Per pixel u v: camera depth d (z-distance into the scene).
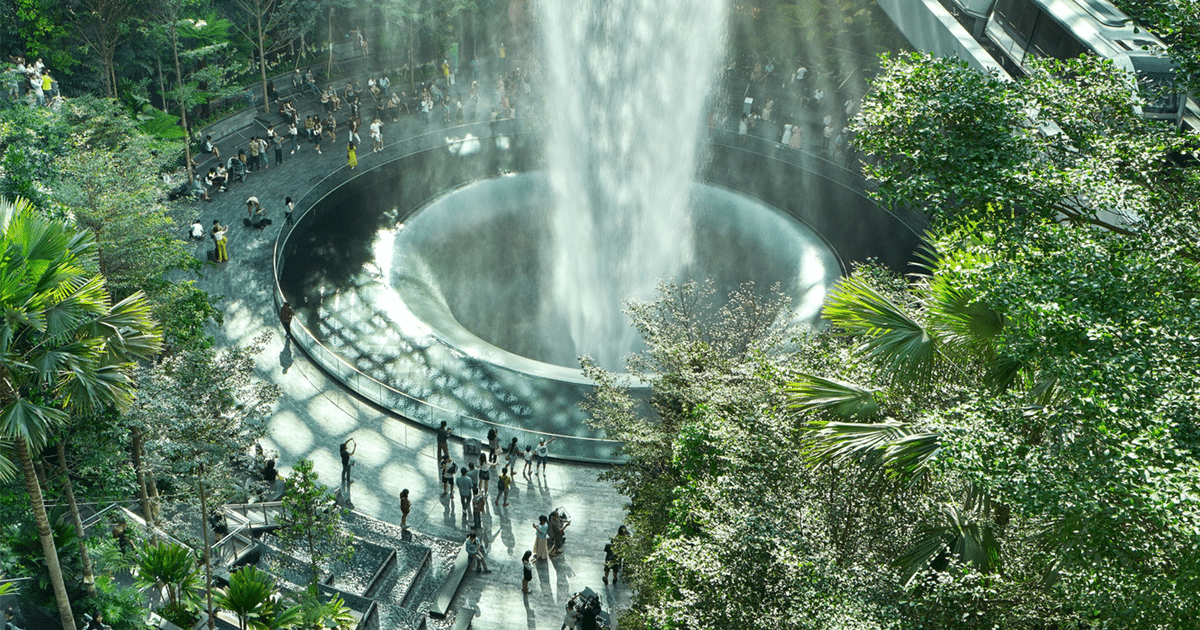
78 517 17.72
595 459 29.30
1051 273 10.82
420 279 39.09
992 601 10.95
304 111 50.84
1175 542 8.59
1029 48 30.14
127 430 18.59
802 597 11.22
